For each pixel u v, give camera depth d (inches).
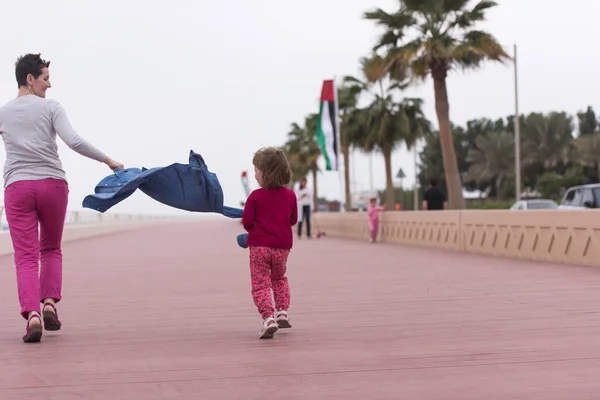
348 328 245.8
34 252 226.2
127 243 967.0
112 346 217.8
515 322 251.0
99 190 233.8
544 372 174.6
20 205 224.1
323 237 1184.2
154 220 2564.0
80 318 278.8
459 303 305.4
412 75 1005.2
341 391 159.5
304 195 1094.4
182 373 179.6
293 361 192.2
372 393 157.4
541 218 533.3
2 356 202.7
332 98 1250.0
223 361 193.6
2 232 721.0
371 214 950.4
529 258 551.5
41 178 224.5
